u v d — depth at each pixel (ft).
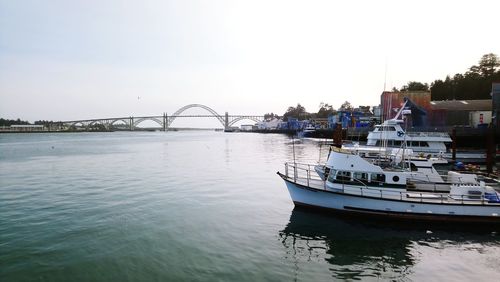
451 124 225.97
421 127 208.23
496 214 68.28
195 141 464.24
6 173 148.77
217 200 93.97
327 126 456.45
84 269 50.47
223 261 53.16
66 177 136.77
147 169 161.79
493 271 50.42
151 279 47.32
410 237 64.44
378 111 287.07
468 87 313.73
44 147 333.01
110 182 124.06
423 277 48.42
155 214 79.51
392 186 74.28
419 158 95.55
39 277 48.14
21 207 85.92
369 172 75.31
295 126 599.16
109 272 49.55
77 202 91.45
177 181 125.90
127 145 371.76
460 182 81.66
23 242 60.90
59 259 53.83
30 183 122.31
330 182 78.48
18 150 289.12
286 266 51.57
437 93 336.49
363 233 66.49
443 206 69.51
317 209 79.41
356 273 49.49
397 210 71.26
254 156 224.74
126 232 66.54
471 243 61.72
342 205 75.51
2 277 48.06
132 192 105.09
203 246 59.41
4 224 71.46
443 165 128.16
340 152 78.28
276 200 93.81
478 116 220.64
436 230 68.13
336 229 68.80
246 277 47.75
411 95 231.09
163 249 57.93
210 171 153.79
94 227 69.56
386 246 60.08
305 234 65.92
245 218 76.28
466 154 153.07
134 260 53.47
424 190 80.38
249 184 119.24
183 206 87.15
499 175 110.73
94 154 248.93
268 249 58.34
